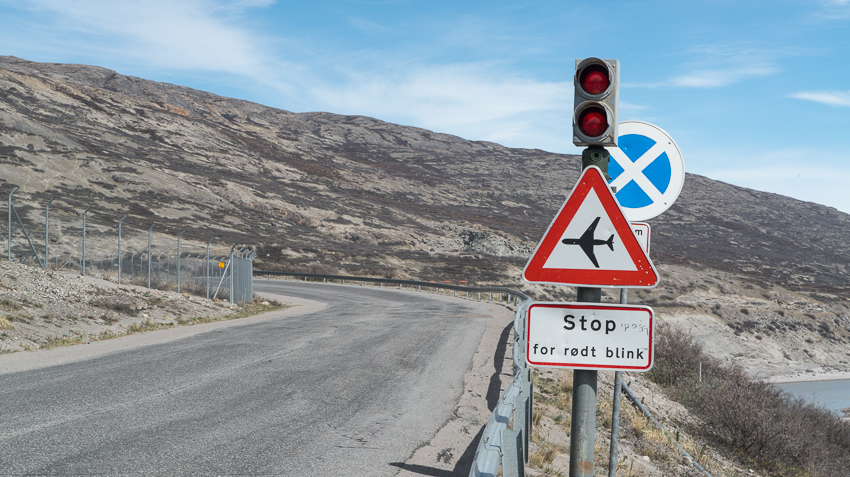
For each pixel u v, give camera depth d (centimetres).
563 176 18950
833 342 6144
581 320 306
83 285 1978
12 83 12544
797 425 1391
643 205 434
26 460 524
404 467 562
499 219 12738
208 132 14625
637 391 1370
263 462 550
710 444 1250
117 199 6938
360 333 1689
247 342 1431
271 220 8231
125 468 513
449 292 4603
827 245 15538
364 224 9075
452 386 988
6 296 1569
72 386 863
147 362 1104
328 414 757
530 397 656
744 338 5756
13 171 6588
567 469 625
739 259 12050
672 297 6750
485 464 348
